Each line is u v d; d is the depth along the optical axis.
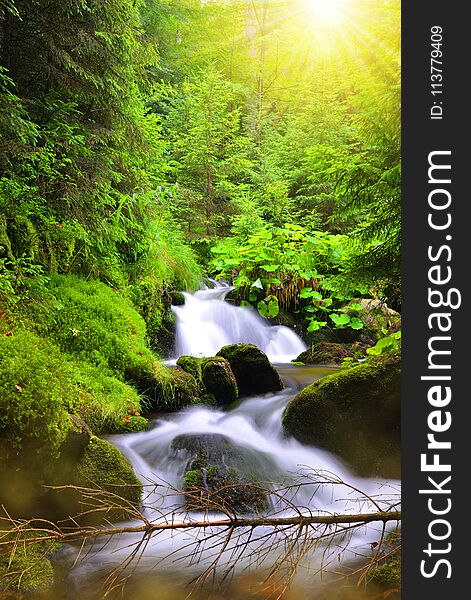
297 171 12.06
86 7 4.40
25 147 3.97
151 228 6.23
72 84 4.79
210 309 6.99
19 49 4.49
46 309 3.84
